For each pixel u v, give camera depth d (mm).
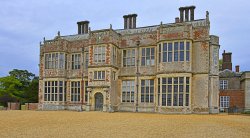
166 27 25750
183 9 29781
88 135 10539
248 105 35844
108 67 27391
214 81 25812
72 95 31438
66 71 31734
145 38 28094
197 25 27453
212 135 10664
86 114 22156
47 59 32125
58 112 25219
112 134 10781
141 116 19984
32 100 47656
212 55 26016
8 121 15859
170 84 25016
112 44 27812
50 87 31578
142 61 28141
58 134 10789
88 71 28547
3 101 42969
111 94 27547
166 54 25469
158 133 11078
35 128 12617
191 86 24891
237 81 40844
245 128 12953
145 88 27703
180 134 10867
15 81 50750
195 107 25344
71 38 35188
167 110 24828
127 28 32844
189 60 24766
